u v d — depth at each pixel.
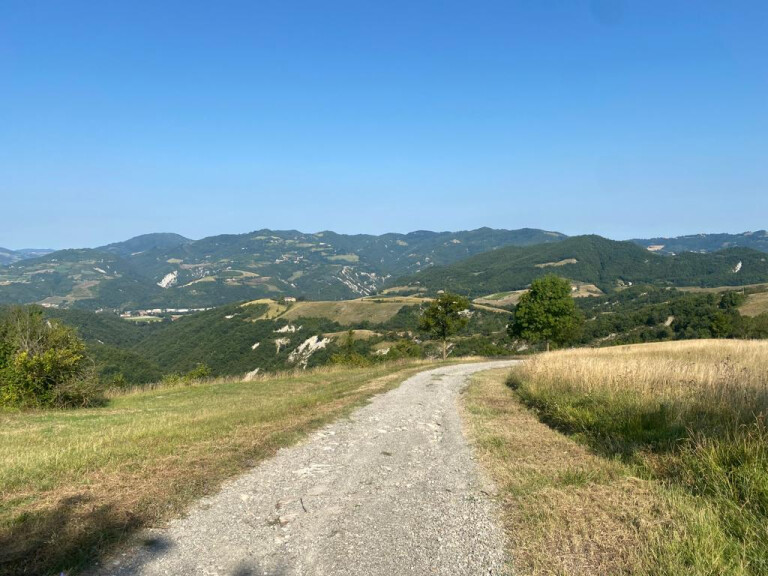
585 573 3.92
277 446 8.04
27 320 17.86
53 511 4.91
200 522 4.87
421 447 8.48
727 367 11.16
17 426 11.84
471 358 40.19
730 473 5.43
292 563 4.10
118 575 3.77
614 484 5.96
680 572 3.74
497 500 5.71
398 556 4.27
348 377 23.09
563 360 17.78
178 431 8.99
